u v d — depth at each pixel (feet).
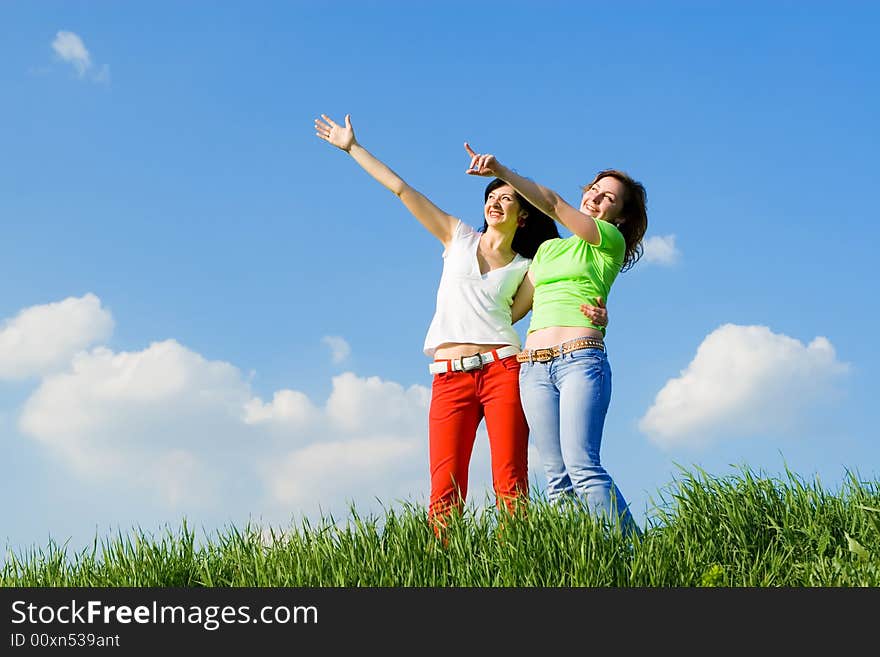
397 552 12.28
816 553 13.05
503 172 12.89
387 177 15.51
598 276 13.52
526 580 11.30
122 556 13.55
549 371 13.25
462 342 14.67
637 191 14.82
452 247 15.39
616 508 12.43
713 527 13.38
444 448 14.71
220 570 13.43
